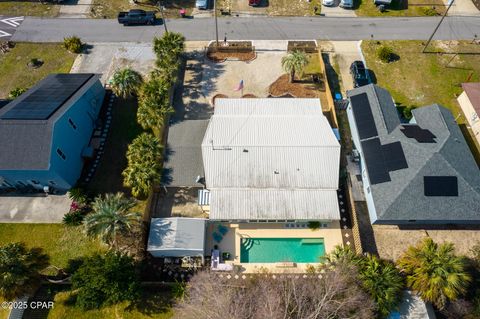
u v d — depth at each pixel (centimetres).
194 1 6600
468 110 4950
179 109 5162
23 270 3228
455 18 6188
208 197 4209
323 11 6359
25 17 6378
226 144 4222
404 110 4959
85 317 3606
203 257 3928
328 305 3325
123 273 3403
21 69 5678
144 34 6078
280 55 5766
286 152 4194
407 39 5909
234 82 5456
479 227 4153
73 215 4159
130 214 3791
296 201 4031
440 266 3288
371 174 4175
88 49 5900
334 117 4831
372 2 6469
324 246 4062
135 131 4962
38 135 4016
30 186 4412
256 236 4122
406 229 4159
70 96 4522
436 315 3600
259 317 3319
